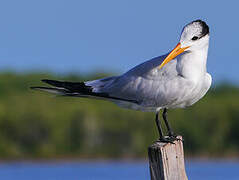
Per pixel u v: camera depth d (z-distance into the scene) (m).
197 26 8.51
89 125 43.06
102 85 9.45
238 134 44.28
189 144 43.94
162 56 8.98
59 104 44.75
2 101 45.38
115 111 43.00
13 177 35.19
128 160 42.69
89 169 40.41
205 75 8.70
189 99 8.80
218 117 44.25
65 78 47.12
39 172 38.25
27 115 43.38
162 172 7.21
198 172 38.00
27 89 47.78
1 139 43.19
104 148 43.06
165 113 9.04
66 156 43.22
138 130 42.44
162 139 8.52
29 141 43.34
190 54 8.55
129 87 9.08
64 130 43.34
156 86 8.78
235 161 43.59
